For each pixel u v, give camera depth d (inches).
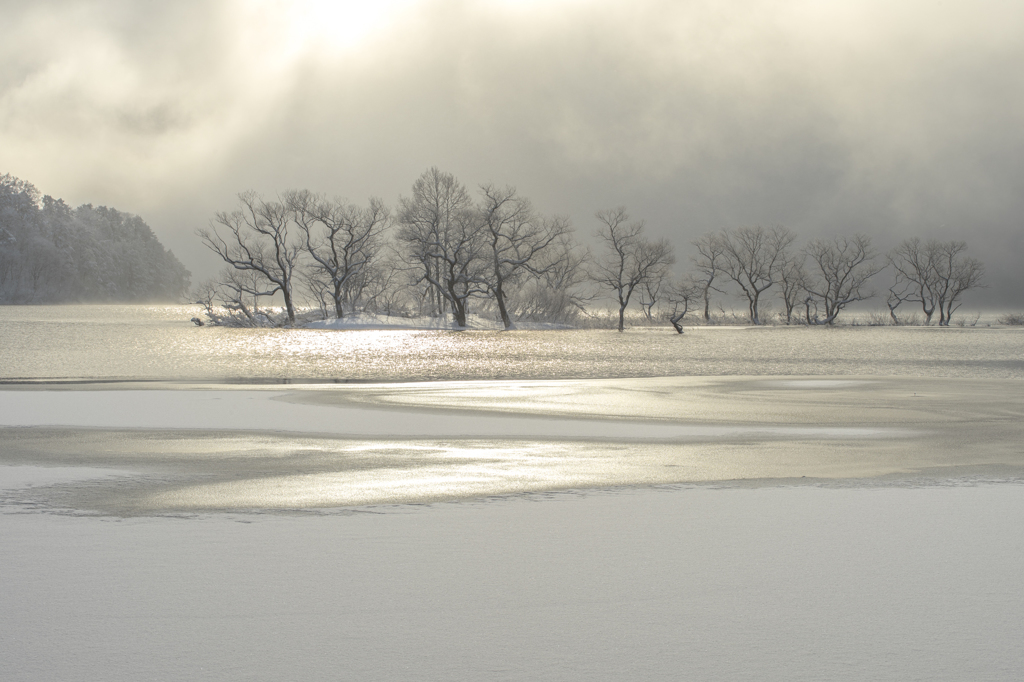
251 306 3796.8
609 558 289.9
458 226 3474.4
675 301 4854.8
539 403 975.0
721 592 249.1
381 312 4015.8
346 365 1796.3
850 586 255.0
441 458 579.8
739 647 205.2
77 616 227.0
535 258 3641.7
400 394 1075.9
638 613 230.4
